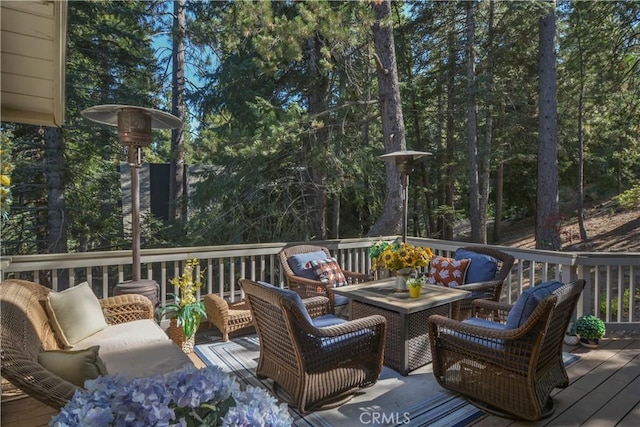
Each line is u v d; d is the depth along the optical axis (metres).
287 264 4.39
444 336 2.79
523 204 13.41
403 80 10.67
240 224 7.43
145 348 2.52
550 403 2.61
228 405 1.05
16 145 7.51
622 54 7.84
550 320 2.32
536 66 9.46
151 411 0.97
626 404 2.63
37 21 1.50
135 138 3.30
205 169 8.09
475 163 9.04
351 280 4.82
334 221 8.15
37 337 2.20
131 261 3.77
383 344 2.88
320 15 5.53
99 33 8.46
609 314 4.04
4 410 2.10
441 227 12.21
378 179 7.98
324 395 2.60
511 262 4.02
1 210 2.76
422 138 11.48
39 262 3.32
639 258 3.89
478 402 2.68
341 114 7.31
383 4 5.87
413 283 3.31
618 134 10.02
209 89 8.74
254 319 2.95
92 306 2.84
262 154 6.40
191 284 3.83
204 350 3.70
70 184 8.46
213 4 8.91
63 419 1.00
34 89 1.73
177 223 8.26
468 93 8.89
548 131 7.88
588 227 10.31
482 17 9.67
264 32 5.93
